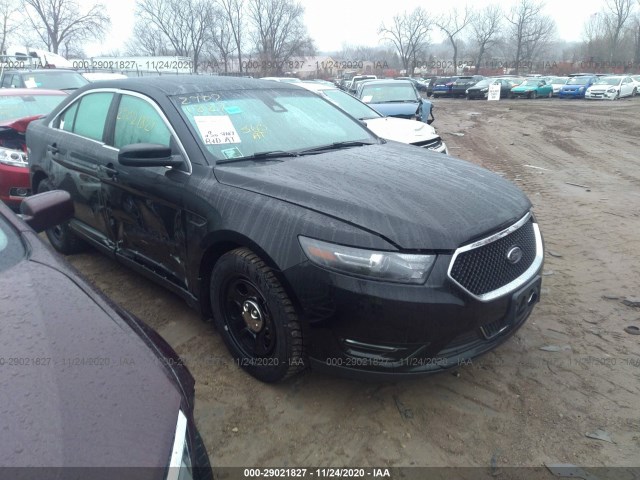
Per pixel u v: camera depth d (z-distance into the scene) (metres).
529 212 3.00
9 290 1.79
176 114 3.29
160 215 3.27
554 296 4.04
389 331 2.36
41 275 1.92
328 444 2.52
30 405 1.35
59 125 4.50
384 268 2.33
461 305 2.37
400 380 2.49
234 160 3.15
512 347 3.33
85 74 17.28
